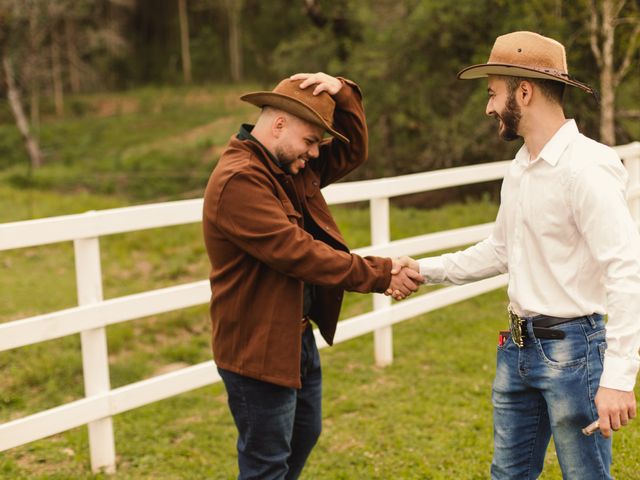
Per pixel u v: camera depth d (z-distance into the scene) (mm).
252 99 2680
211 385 5395
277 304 2664
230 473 3967
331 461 4027
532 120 2395
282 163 2713
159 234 10609
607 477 2439
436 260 2846
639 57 11008
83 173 23344
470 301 7094
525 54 2361
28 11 26984
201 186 20969
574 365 2367
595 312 2363
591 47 10727
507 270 2738
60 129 33031
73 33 33938
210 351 6281
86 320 3713
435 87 13570
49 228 3574
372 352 5871
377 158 14602
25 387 5430
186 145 26656
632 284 2164
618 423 2182
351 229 10953
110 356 6152
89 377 3791
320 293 2926
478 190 13969
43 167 25594
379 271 2695
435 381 5129
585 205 2256
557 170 2332
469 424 4395
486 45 12469
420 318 6629
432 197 14211
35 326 3527
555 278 2373
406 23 13391
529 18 11383
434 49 13484
